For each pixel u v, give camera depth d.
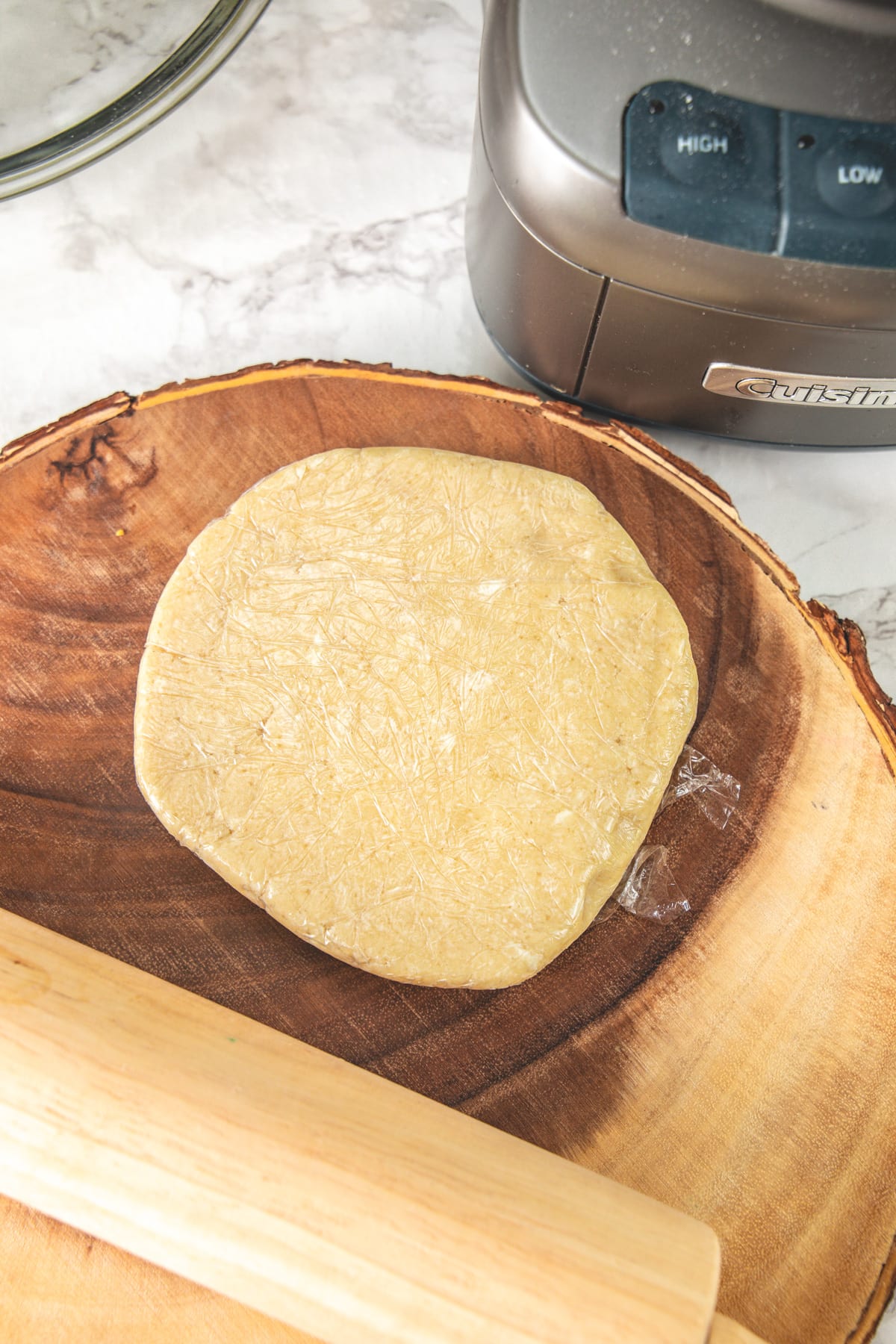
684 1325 0.40
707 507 0.50
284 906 0.46
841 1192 0.45
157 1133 0.41
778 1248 0.44
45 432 0.50
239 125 0.62
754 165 0.45
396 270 0.60
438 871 0.46
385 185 0.61
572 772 0.47
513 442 0.51
